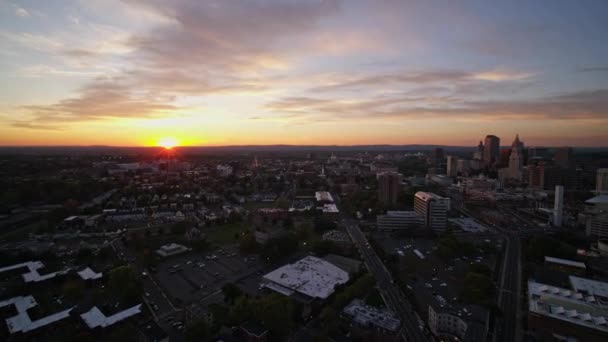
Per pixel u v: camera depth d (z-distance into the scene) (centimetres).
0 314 19188
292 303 19300
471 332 16575
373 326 17350
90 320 18225
